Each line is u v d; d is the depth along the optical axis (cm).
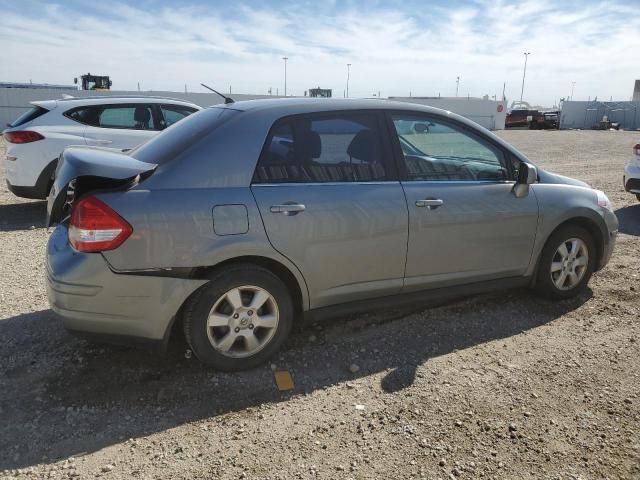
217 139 336
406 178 388
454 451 275
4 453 271
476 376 349
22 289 491
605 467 265
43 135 772
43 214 823
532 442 283
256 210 332
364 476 257
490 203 412
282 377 344
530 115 4616
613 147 2261
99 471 260
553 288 460
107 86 3359
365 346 388
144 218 309
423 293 405
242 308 340
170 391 327
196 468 262
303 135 358
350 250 364
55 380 338
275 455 272
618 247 652
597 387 336
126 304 314
